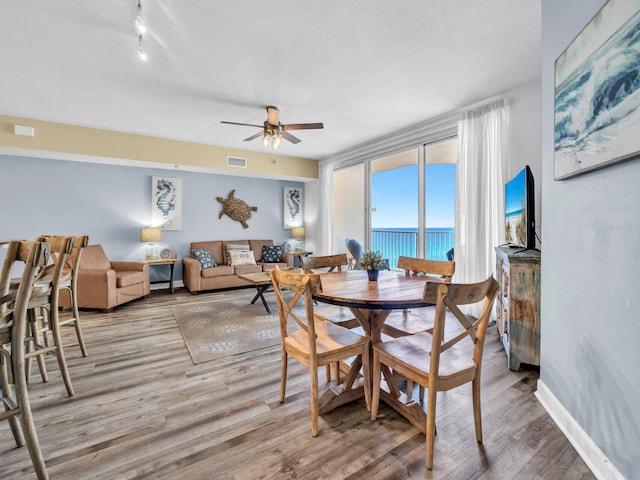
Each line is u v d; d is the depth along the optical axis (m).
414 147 4.34
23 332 1.28
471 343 2.75
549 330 1.76
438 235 4.38
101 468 1.35
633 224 1.14
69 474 1.32
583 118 1.37
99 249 4.49
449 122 3.78
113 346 2.76
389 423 1.67
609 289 1.26
